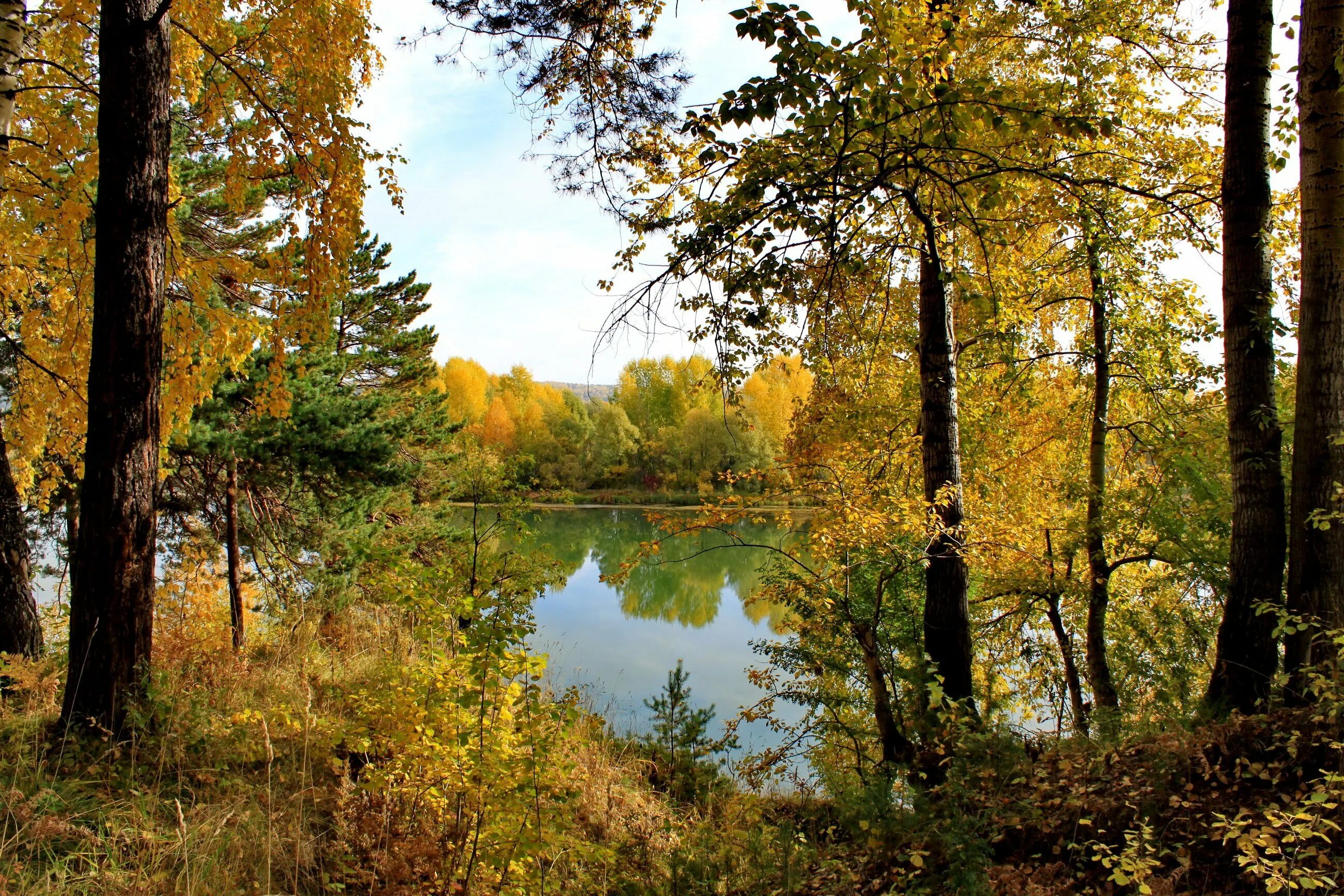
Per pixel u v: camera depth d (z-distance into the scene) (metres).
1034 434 12.05
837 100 4.12
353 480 9.63
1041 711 11.71
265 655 7.71
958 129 4.38
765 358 6.91
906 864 3.94
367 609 10.55
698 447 42.25
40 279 7.24
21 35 5.46
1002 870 3.61
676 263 4.80
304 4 6.69
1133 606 10.92
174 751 4.70
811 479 7.66
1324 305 5.07
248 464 9.66
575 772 5.62
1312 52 5.07
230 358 7.17
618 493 52.22
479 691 4.03
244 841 3.90
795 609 8.73
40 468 7.83
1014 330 9.35
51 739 4.57
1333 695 3.70
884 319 6.69
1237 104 5.90
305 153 6.96
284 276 7.17
